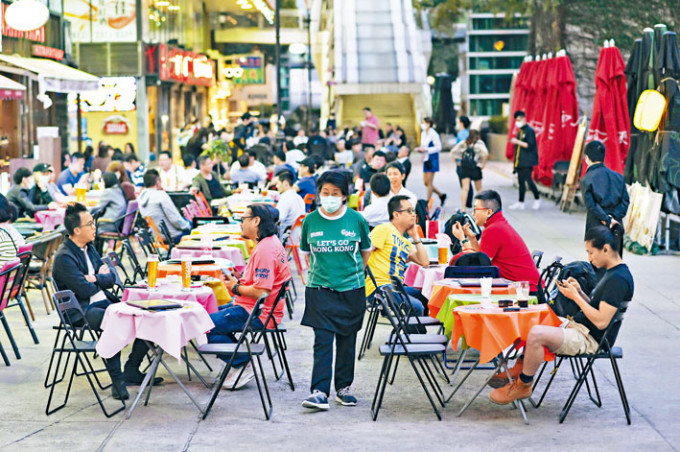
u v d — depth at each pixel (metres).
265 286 10.70
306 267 19.55
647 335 13.09
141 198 18.08
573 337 9.40
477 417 9.62
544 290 11.72
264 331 10.28
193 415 9.75
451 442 8.81
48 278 15.01
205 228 16.66
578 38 33.84
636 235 20.64
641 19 33.44
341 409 9.98
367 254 10.02
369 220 15.28
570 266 10.79
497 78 124.00
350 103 64.25
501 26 123.19
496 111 124.62
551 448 8.61
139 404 10.15
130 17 45.22
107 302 11.23
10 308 15.45
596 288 9.48
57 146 28.53
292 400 10.32
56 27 33.47
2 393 10.62
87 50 45.38
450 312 10.55
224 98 72.06
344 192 9.80
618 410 9.81
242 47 79.81
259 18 75.50
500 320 9.53
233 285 10.94
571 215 26.69
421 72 65.19
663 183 19.44
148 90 47.12
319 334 9.94
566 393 10.48
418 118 61.41
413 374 11.38
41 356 12.33
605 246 9.36
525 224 24.77
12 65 27.66
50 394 9.80
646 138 20.36
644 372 11.26
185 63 53.72
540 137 31.45
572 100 29.98
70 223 10.85
